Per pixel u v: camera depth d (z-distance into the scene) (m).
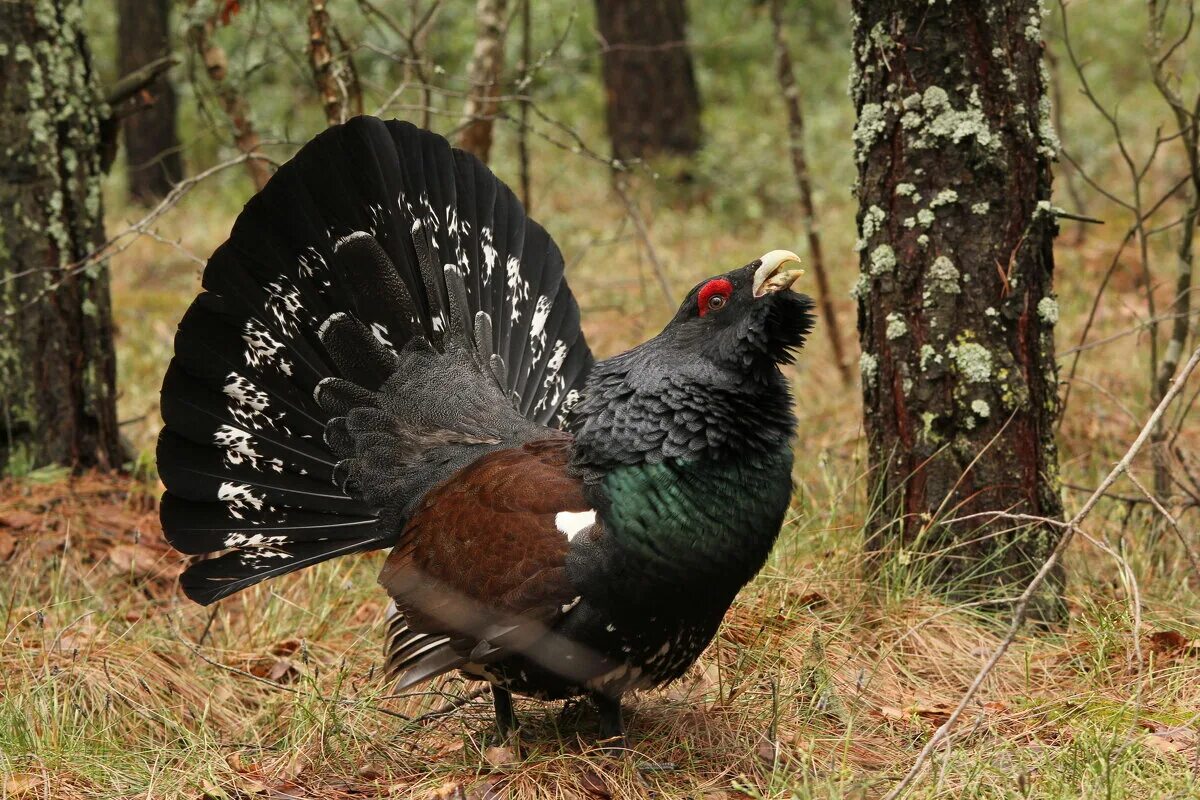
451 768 4.22
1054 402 5.21
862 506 5.75
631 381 4.02
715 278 4.04
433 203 4.98
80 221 6.43
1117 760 3.83
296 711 4.69
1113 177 13.48
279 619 5.57
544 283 5.23
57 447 6.45
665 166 14.80
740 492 3.94
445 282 4.96
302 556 4.78
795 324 4.00
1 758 4.18
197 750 4.43
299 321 4.80
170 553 6.06
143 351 10.14
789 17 20.11
